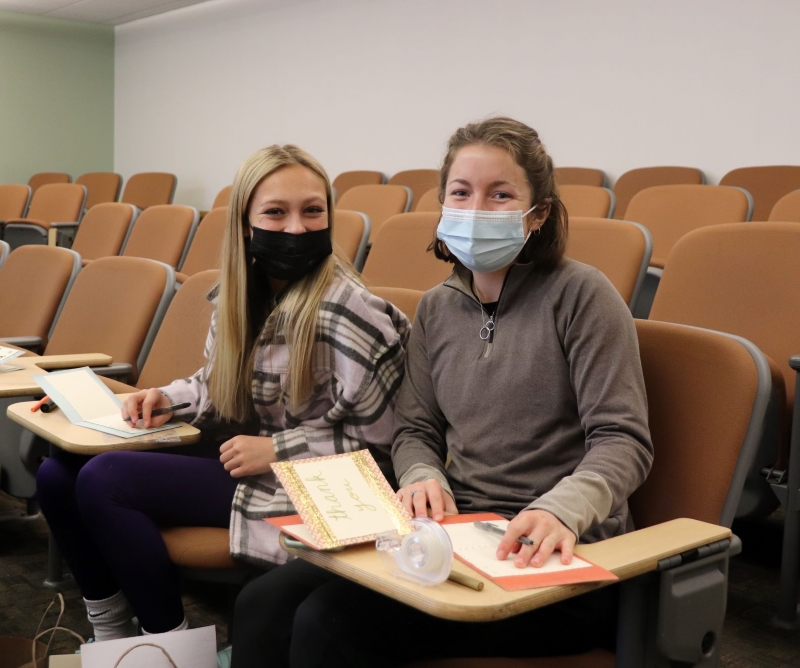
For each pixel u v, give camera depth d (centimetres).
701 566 100
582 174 466
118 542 141
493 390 129
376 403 146
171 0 775
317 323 147
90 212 433
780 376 175
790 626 184
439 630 111
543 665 104
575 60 485
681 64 438
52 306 274
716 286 193
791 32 395
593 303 123
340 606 111
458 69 553
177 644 129
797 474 174
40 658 133
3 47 859
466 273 140
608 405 117
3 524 250
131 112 898
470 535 104
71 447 145
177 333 217
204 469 150
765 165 402
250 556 137
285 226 150
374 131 619
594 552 96
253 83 727
